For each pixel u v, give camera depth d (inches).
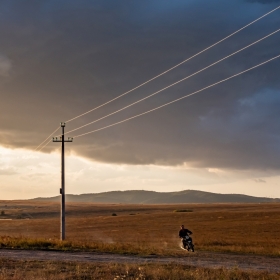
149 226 3048.7
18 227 3612.2
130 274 679.1
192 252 1214.9
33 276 620.7
